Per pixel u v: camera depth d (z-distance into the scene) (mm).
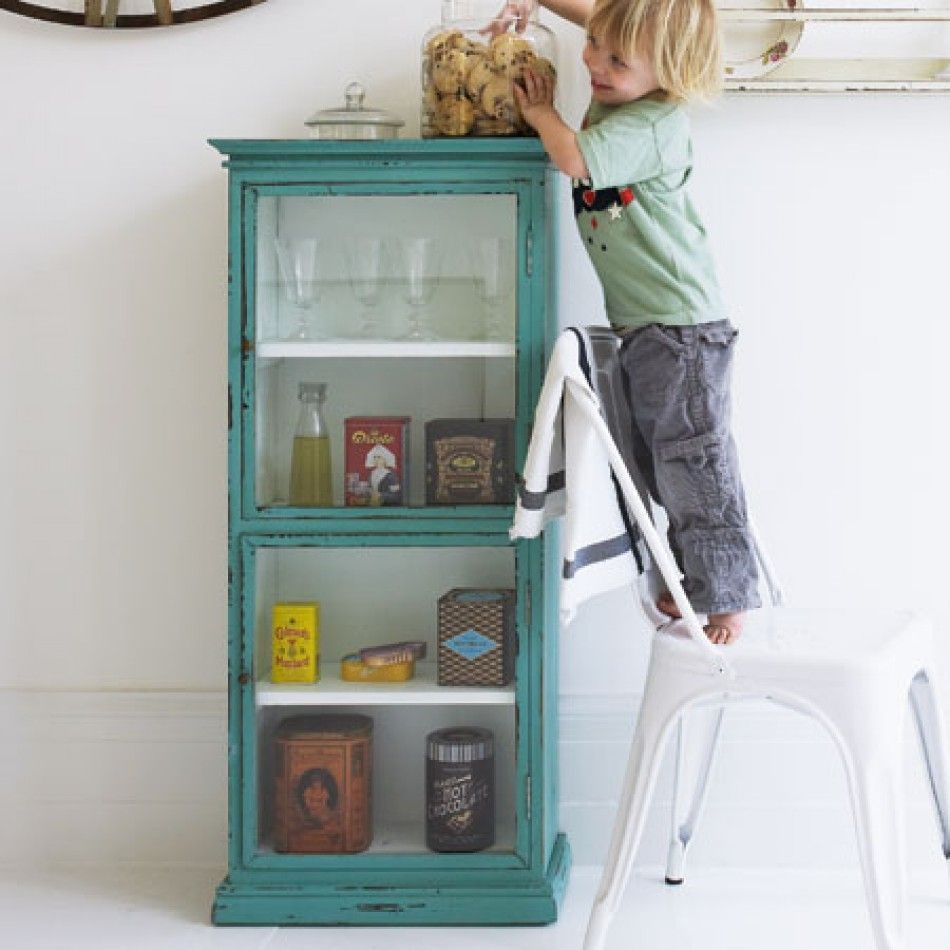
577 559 2793
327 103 3338
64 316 3379
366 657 3072
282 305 3025
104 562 3404
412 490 3035
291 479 3047
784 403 3348
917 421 3342
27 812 3426
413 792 3098
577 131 3049
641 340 2953
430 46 3051
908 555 3357
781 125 3307
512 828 3064
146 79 3346
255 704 3072
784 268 3328
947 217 3312
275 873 3078
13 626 3422
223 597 3395
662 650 2795
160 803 3414
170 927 3053
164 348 3373
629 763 2832
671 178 2938
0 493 3410
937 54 3281
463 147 2941
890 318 3330
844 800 3375
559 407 2896
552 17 3299
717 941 2975
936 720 2984
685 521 2955
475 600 3049
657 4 2834
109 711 3406
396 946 2951
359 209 2994
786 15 3203
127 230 3363
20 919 3100
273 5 3330
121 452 3393
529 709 3043
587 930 2814
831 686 2695
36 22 3344
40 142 3359
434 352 3012
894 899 2686
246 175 2990
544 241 2963
